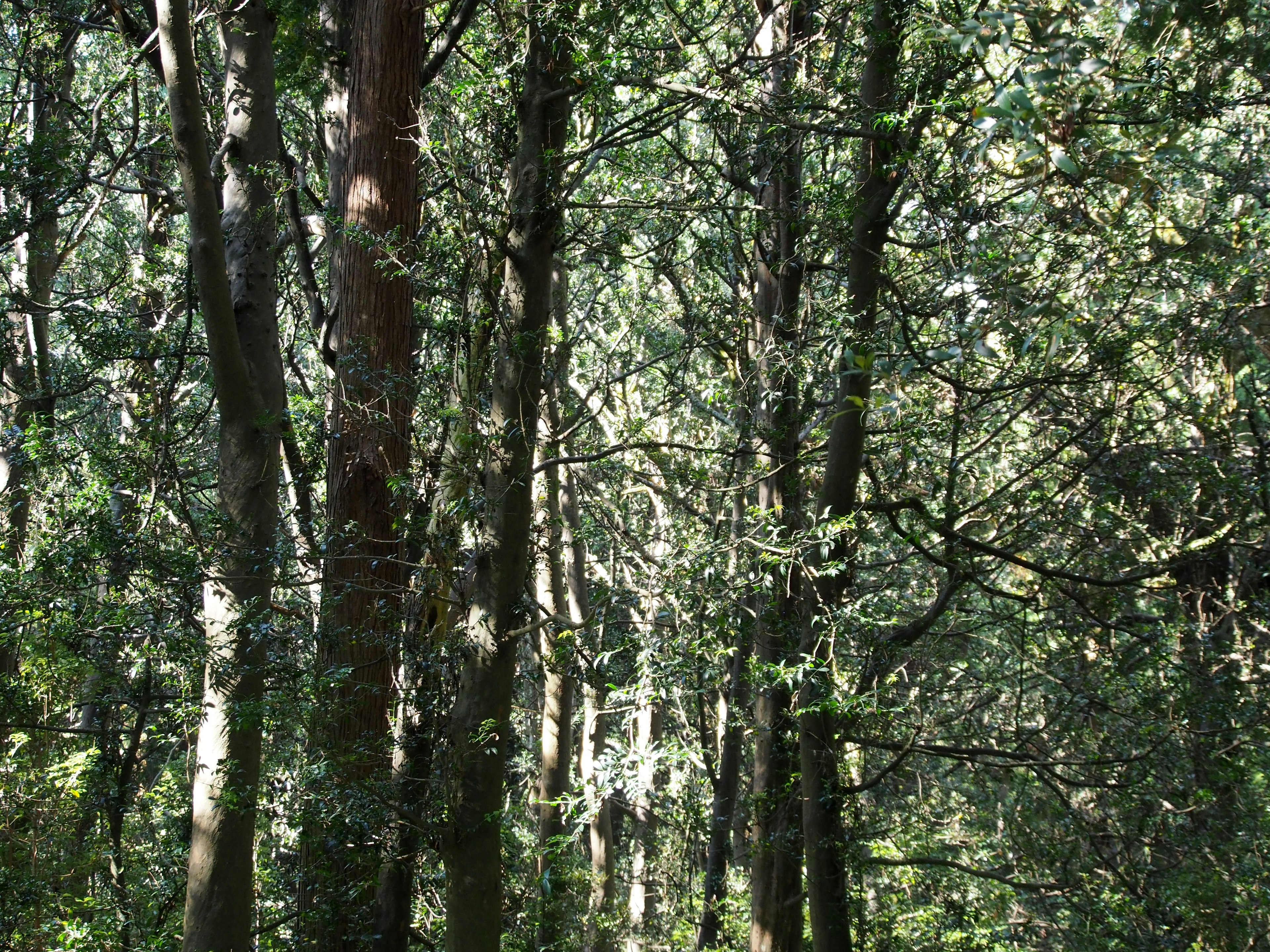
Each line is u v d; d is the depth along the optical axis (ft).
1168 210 25.95
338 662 26.53
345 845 23.97
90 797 29.86
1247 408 31.63
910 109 21.09
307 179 42.70
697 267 35.12
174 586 24.72
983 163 20.36
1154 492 29.91
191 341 31.63
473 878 22.75
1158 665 30.83
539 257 24.25
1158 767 29.25
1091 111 14.48
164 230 41.42
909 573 38.11
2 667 31.01
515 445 23.84
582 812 27.02
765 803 30.78
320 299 34.27
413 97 30.22
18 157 32.48
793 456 27.71
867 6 25.43
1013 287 16.17
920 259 29.37
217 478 31.07
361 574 27.40
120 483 26.17
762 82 28.50
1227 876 29.25
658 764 30.89
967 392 25.38
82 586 24.89
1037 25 12.17
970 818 37.27
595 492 48.19
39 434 28.12
